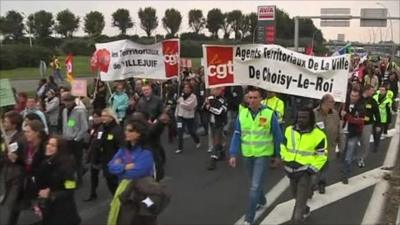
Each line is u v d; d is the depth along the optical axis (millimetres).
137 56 14594
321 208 8953
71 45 85375
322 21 43812
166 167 12109
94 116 8836
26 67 62188
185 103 14180
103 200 9336
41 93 18594
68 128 10000
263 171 7605
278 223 8094
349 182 10859
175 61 14531
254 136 7547
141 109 11586
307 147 7406
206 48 11477
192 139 15992
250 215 7684
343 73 11227
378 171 11961
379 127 14195
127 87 17469
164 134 17000
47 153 6191
